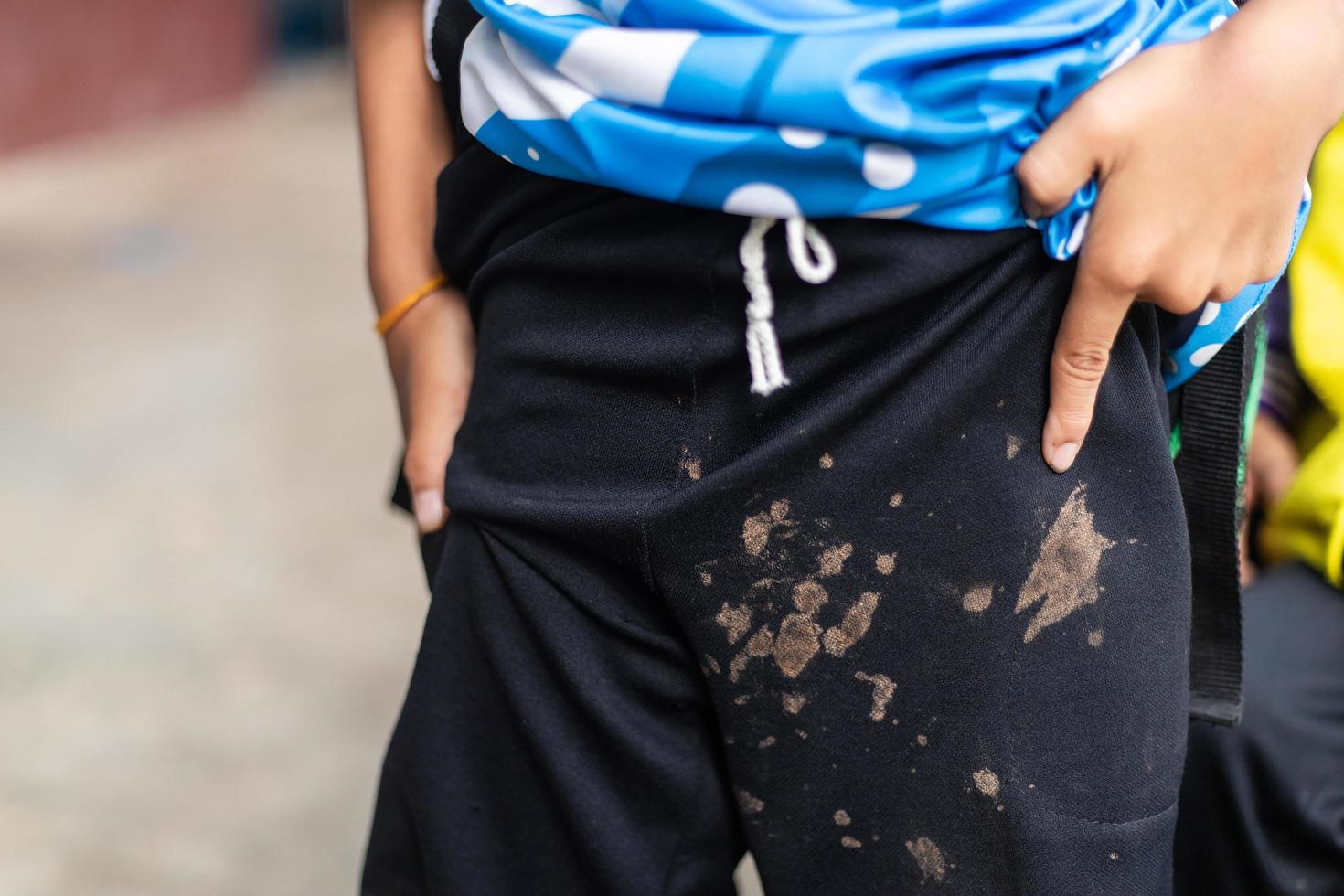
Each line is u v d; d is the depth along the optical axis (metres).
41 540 2.57
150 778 1.84
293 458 3.03
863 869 0.77
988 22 0.64
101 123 7.77
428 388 0.88
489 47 0.72
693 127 0.63
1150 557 0.73
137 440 3.13
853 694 0.74
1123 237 0.65
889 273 0.67
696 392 0.72
